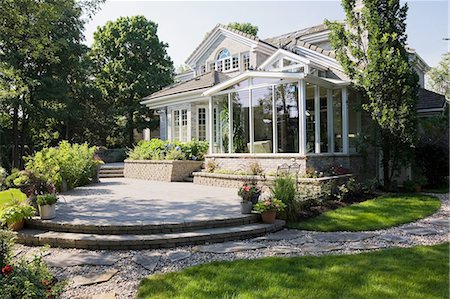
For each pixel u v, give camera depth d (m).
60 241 6.42
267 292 4.21
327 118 13.40
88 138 29.62
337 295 4.12
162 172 16.16
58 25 21.56
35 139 28.12
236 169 13.72
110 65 29.44
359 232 7.39
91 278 4.82
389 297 4.06
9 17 10.18
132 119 29.86
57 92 22.22
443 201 11.08
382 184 14.20
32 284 3.57
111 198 10.46
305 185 10.76
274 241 6.76
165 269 5.21
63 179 12.13
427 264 5.16
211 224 7.21
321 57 16.34
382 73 12.14
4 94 15.27
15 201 7.41
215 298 4.07
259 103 13.12
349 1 13.13
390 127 12.16
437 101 15.55
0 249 4.16
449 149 13.41
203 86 17.30
